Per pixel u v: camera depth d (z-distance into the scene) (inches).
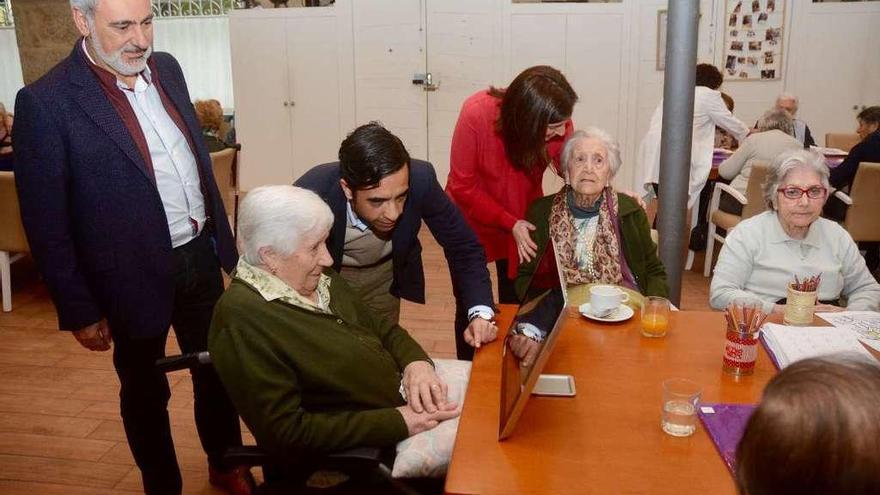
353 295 72.2
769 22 239.5
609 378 59.9
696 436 51.0
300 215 60.2
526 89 83.0
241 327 59.0
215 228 81.0
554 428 52.1
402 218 74.1
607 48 242.7
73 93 67.8
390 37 253.3
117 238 70.4
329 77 262.7
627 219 87.8
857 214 156.9
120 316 72.9
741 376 60.3
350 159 62.4
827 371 24.7
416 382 64.7
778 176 86.7
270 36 263.0
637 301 79.7
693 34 99.7
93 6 65.6
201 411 84.2
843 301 94.8
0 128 191.2
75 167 67.8
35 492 91.0
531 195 96.2
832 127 247.0
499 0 243.4
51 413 111.4
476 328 69.4
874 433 22.6
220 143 175.5
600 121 249.8
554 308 53.1
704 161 186.4
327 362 61.6
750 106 247.6
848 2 234.8
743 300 82.6
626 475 46.3
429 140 260.8
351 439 58.2
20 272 185.0
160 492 81.3
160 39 309.9
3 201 147.6
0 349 136.6
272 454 58.6
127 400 78.2
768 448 24.1
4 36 336.2
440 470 58.3
